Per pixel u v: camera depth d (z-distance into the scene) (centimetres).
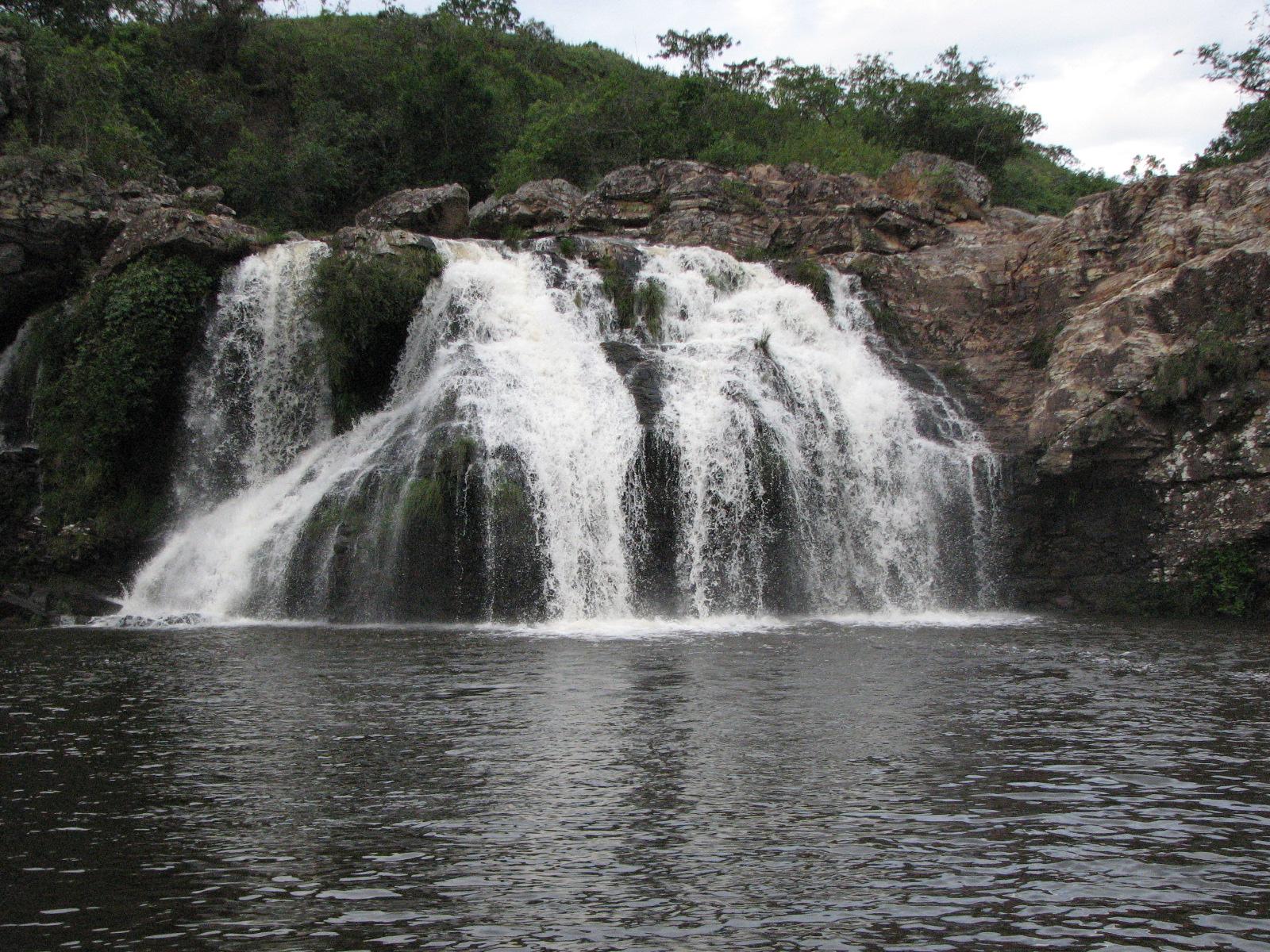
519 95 5359
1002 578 2331
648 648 1564
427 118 4397
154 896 619
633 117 4197
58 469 2414
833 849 696
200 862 672
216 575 2181
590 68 6588
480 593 1977
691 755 926
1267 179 2511
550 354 2367
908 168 3566
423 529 1975
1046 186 5628
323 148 4153
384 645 1608
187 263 2547
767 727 1034
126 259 2531
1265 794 817
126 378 2430
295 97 4759
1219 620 2052
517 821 750
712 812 770
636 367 2338
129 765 898
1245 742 981
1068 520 2316
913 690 1223
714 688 1236
